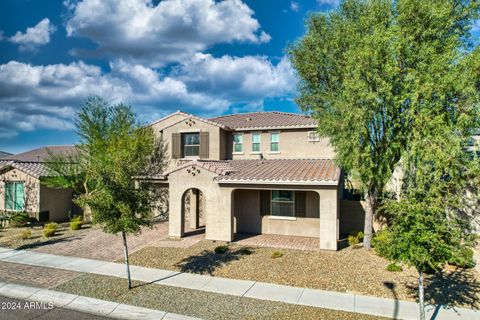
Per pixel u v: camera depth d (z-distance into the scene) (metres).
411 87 12.60
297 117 26.83
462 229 8.25
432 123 11.69
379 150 14.77
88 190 25.06
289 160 22.20
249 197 19.80
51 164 24.31
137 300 9.93
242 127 25.34
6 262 14.12
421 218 7.57
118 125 25.27
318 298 9.98
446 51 12.27
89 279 11.84
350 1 16.22
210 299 9.96
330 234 15.38
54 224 20.61
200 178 17.86
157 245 16.69
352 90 13.72
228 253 15.04
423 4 12.57
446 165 11.38
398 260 8.35
